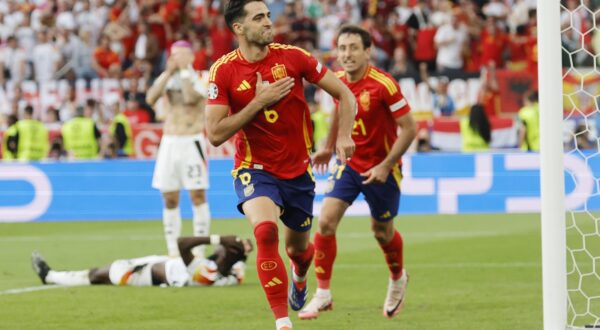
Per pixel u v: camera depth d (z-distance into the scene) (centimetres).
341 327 1997
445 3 6284
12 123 5381
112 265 2662
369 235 3934
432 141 5284
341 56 2095
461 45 6106
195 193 3139
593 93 5209
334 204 2128
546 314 1617
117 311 2214
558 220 1608
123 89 5828
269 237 1652
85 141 5334
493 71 5500
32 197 4906
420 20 6256
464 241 3644
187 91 3106
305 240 1838
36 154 5291
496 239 3688
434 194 4809
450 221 4416
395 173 2128
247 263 3147
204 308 2250
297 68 1711
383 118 2106
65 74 6138
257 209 1683
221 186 4825
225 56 1709
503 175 4791
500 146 5312
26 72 6366
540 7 1623
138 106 5672
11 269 3075
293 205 1755
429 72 5734
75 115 5572
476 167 4800
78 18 6575
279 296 1655
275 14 6675
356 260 3178
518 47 6088
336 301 2362
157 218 4878
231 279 2630
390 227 2130
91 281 2662
